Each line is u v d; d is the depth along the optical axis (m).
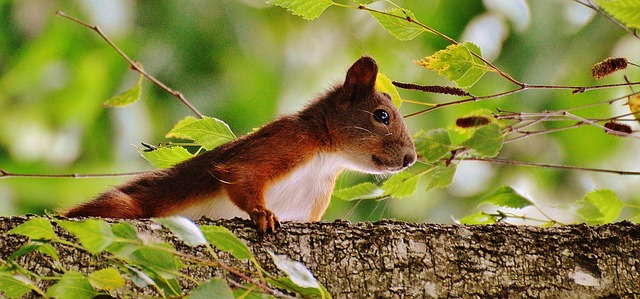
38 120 4.22
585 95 4.23
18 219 3.67
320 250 3.68
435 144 3.82
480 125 3.80
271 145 3.84
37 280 3.66
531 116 3.81
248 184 3.83
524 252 3.68
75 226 3.59
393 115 3.88
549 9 4.23
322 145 3.87
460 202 4.21
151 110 4.23
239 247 3.60
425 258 3.68
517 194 3.81
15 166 4.21
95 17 4.21
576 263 3.69
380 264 3.68
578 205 3.81
